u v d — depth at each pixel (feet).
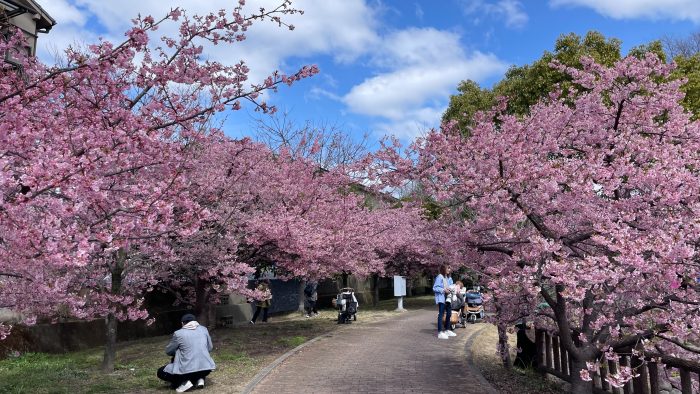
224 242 34.01
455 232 23.57
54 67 19.97
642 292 17.62
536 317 24.86
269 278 64.54
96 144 14.82
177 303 44.34
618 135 21.53
